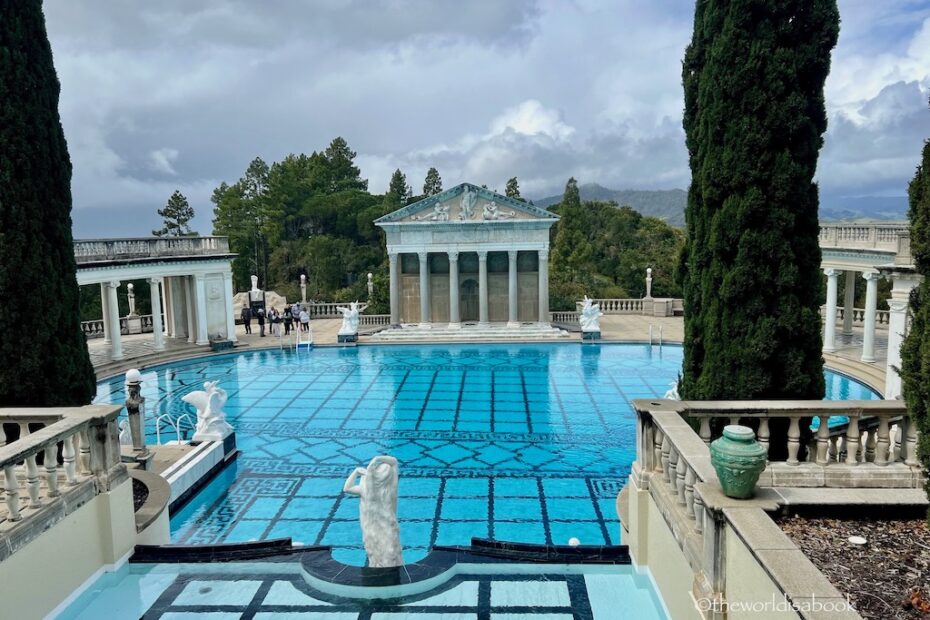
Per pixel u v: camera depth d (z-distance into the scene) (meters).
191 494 17.09
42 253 12.26
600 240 89.56
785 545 5.93
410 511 16.27
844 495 7.78
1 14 11.63
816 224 11.37
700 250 12.02
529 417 24.58
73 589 9.14
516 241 44.72
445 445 21.38
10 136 11.70
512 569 10.07
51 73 12.48
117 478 10.05
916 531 7.37
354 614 8.92
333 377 32.00
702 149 11.88
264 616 8.90
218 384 30.64
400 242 45.44
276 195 88.75
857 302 57.22
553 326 46.56
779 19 10.83
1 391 11.95
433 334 43.59
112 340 34.09
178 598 9.34
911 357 7.13
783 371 11.27
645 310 51.97
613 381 30.47
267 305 55.59
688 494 8.00
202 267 38.94
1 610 7.73
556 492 17.47
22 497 9.32
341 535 14.98
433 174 101.38
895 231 28.47
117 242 34.50
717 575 6.78
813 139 11.09
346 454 20.58
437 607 9.09
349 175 108.69
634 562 9.90
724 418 11.07
